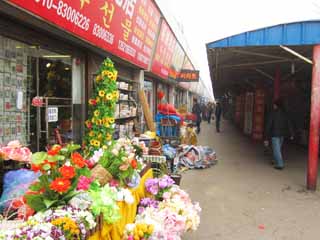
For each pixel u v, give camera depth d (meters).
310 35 6.46
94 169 3.12
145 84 11.44
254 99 14.97
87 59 5.69
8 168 3.06
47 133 4.51
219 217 4.82
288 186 6.71
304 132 12.95
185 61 19.73
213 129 21.45
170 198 3.75
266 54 8.51
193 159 8.54
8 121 3.72
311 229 4.41
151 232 2.75
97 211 2.35
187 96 29.38
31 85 4.16
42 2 3.26
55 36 4.45
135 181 3.40
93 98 5.46
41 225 1.98
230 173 7.89
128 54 7.09
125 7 5.88
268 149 10.89
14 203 2.51
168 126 9.09
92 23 4.68
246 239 4.04
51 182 2.34
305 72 11.80
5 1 2.78
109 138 5.31
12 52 3.76
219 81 18.77
